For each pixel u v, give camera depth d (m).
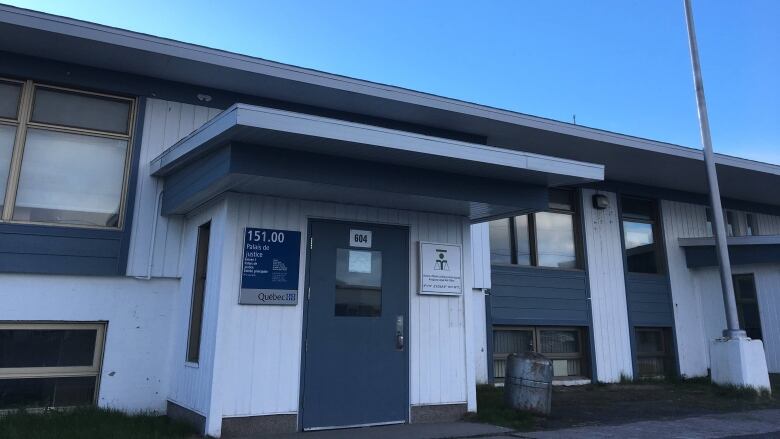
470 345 7.63
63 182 7.26
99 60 7.33
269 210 6.63
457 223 7.85
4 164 7.01
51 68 7.24
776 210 15.70
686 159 11.45
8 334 6.76
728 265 10.29
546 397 7.83
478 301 10.61
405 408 7.02
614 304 12.23
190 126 7.90
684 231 13.70
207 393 6.09
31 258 6.83
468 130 9.84
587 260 12.10
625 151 10.94
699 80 10.85
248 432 6.14
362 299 7.00
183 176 6.95
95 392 7.04
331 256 6.91
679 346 12.88
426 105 8.84
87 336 7.14
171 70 7.62
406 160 6.33
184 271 7.45
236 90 8.23
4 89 7.15
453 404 7.35
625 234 13.03
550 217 12.13
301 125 5.44
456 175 6.84
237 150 5.64
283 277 6.55
